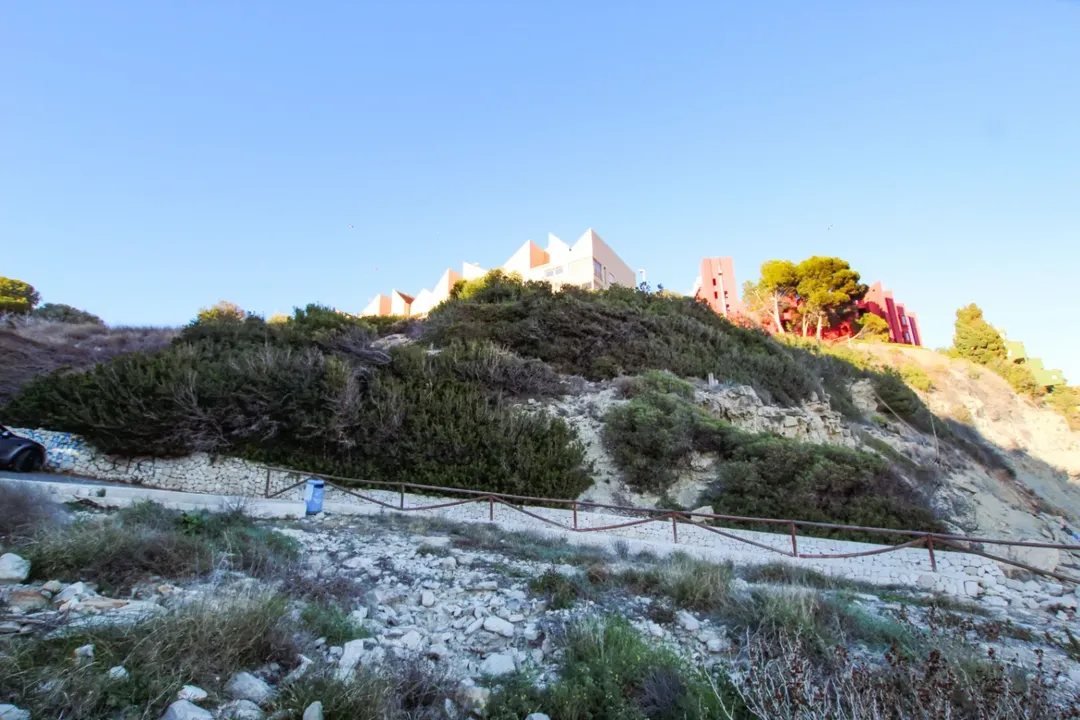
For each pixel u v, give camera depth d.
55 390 17.11
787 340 40.78
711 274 61.06
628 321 27.97
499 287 32.19
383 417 17.16
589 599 7.13
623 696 4.46
